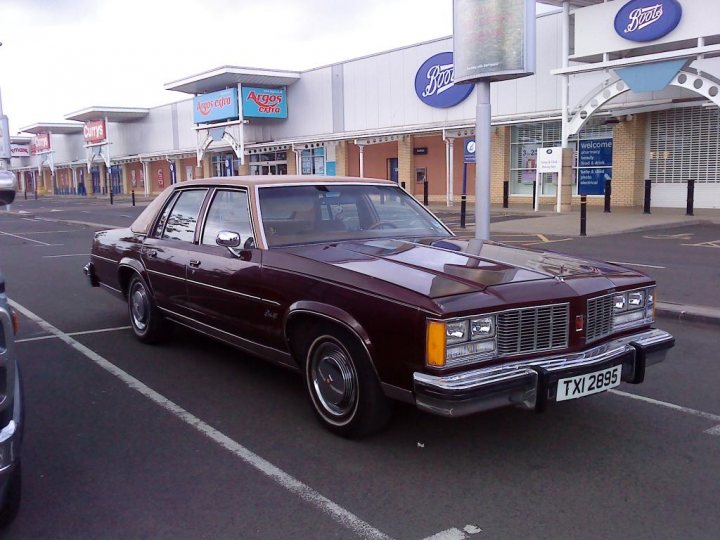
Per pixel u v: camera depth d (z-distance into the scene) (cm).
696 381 570
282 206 526
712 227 1761
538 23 2414
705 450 433
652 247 1373
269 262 480
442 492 376
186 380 577
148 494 377
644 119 2319
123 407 514
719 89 1725
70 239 1908
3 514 334
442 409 368
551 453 427
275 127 3791
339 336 428
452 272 423
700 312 771
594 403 518
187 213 607
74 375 593
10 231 2211
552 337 404
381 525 341
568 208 2178
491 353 386
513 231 1733
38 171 6938
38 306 903
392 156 3338
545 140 2594
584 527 338
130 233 694
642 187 2353
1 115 3366
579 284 421
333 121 3391
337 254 470
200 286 554
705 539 327
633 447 437
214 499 370
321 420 460
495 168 2753
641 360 434
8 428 299
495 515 350
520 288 401
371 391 419
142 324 686
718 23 1730
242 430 467
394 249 488
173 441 450
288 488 382
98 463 417
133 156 5134
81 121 5497
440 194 3084
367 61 3142
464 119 2733
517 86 2522
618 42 1936
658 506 359
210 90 3872
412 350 379
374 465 411
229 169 4416
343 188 566
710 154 2189
